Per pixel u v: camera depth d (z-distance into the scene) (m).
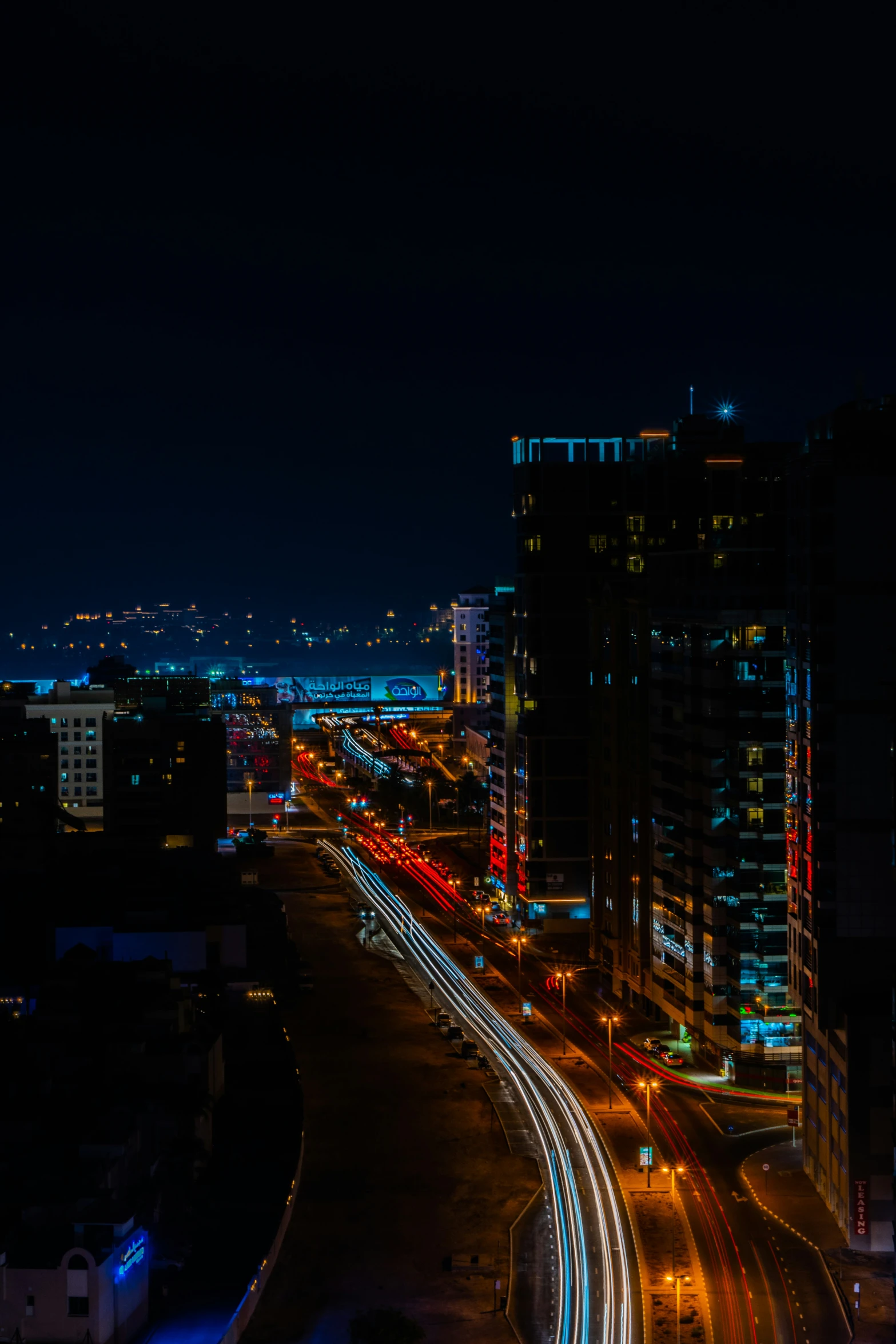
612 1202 139.00
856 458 142.12
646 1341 111.75
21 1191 116.62
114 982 169.38
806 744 146.50
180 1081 149.62
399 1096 169.38
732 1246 129.12
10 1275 106.88
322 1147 153.38
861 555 142.00
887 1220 128.38
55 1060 152.00
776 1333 113.31
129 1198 121.25
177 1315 113.38
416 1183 143.50
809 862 144.75
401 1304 118.44
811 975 144.00
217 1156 143.50
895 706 128.12
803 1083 147.62
